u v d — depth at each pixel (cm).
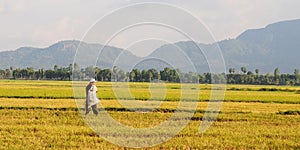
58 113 2980
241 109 3662
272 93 7244
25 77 15962
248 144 1967
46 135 2092
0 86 7925
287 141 2055
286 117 3036
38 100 4188
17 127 2294
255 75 15512
